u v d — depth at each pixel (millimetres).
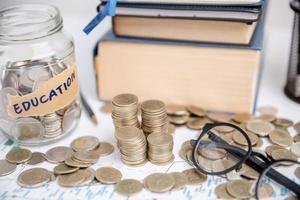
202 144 462
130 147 437
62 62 479
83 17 736
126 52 534
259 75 587
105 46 538
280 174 414
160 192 410
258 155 441
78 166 437
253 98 522
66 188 420
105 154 466
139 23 517
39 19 481
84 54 652
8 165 452
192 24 498
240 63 500
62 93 470
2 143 496
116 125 468
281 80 605
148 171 441
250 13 464
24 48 465
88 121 533
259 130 489
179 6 482
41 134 479
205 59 510
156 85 543
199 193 410
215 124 478
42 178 427
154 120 459
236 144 467
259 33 542
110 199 406
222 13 473
